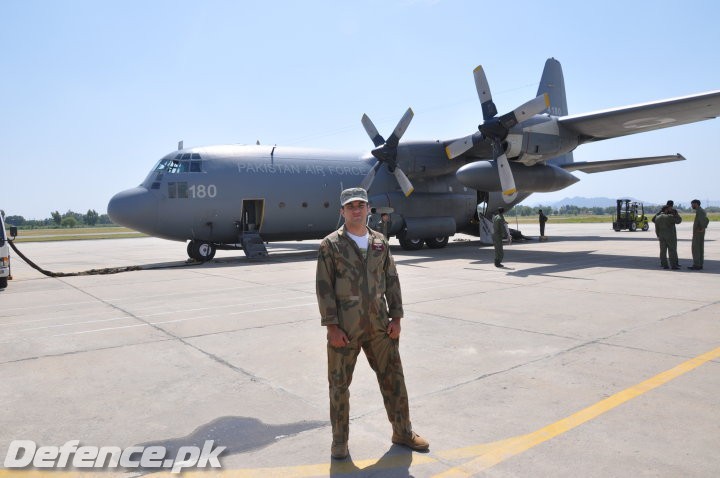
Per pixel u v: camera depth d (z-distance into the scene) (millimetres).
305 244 28453
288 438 3645
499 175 15406
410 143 18750
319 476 3119
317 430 3770
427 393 4422
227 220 16688
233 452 3449
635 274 11516
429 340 6137
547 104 14016
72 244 35438
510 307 8016
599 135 17078
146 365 5352
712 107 13547
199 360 5512
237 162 16828
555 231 36250
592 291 9352
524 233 32719
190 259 17109
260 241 16969
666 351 5473
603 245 20672
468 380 4723
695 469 3049
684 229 34969
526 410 3998
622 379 4633
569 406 4051
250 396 4441
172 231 16203
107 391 4594
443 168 19250
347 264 3340
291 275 12766
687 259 14688
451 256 16828
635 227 35125
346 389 3377
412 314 7598
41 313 8289
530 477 3020
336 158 18969
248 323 7266
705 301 8203
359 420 3918
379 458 3326
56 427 3850
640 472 3029
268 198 17109
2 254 11469
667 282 10273
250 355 5672
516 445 3426
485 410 4023
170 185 15922
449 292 9492
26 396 4484
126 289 10836
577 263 13836
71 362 5477
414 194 19703
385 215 16438
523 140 15484
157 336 6574
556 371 4906
